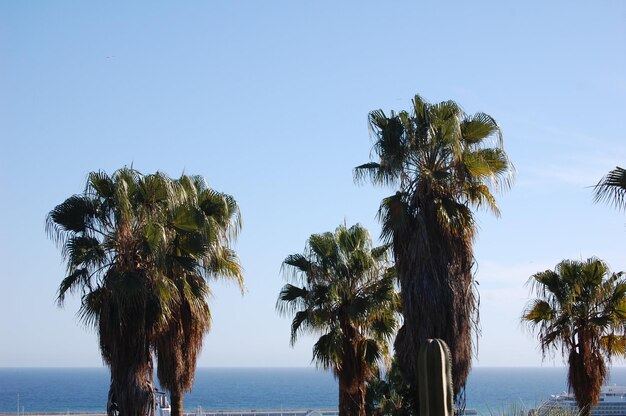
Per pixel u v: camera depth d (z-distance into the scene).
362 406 26.53
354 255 26.95
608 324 25.67
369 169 21.12
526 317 26.73
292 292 27.23
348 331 26.66
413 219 20.25
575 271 26.22
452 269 19.75
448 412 10.67
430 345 10.77
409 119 20.94
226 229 24.02
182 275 22.25
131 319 20.50
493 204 20.94
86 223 21.39
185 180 23.56
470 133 21.19
